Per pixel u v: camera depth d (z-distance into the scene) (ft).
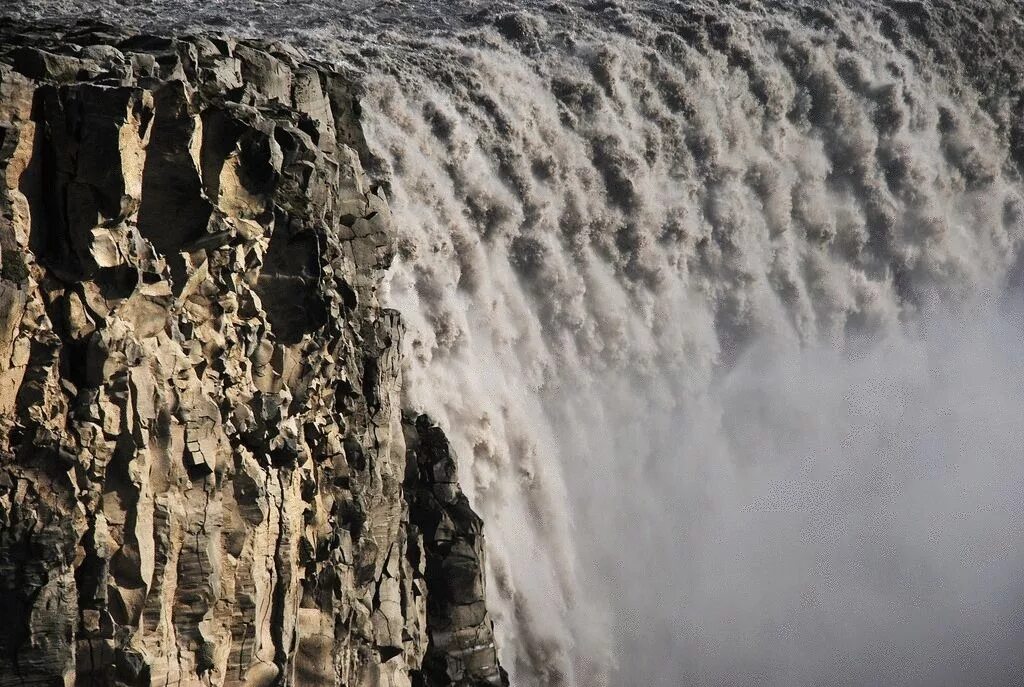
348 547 215.51
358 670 221.25
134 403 179.52
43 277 175.11
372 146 302.04
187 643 185.88
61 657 172.35
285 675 200.75
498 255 321.11
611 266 341.41
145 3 339.16
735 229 361.51
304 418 206.49
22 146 172.76
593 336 336.08
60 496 173.27
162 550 181.88
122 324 179.22
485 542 288.92
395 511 234.99
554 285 329.11
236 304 194.29
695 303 356.79
